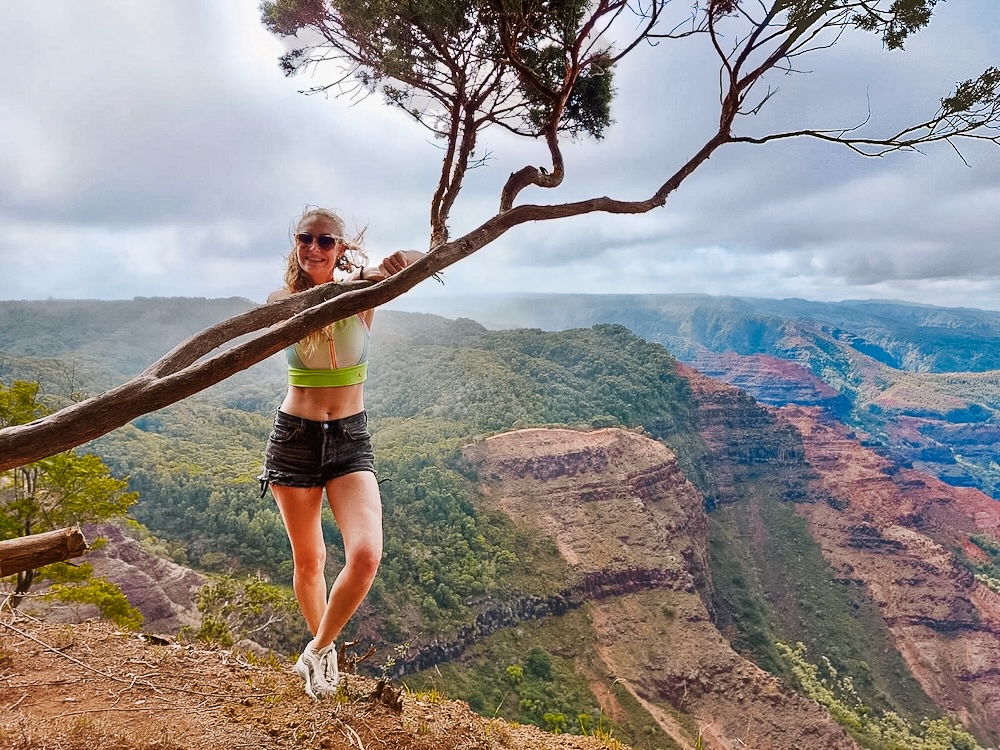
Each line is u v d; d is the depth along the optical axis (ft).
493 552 248.32
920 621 355.97
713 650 224.94
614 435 331.77
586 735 11.37
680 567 260.62
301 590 9.74
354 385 9.28
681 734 189.88
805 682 301.02
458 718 9.93
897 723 285.43
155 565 151.53
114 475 214.48
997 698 317.01
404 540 236.22
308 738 8.15
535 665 212.43
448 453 297.53
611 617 238.68
